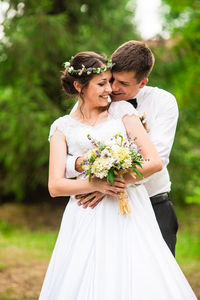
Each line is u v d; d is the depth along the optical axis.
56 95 10.27
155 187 2.96
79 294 2.36
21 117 9.46
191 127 10.18
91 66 2.52
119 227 2.50
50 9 10.16
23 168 10.62
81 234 2.53
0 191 11.80
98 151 2.33
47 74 10.17
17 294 4.94
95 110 2.63
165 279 2.40
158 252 2.48
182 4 6.93
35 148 9.73
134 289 2.33
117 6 10.67
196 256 6.91
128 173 2.45
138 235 2.48
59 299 2.41
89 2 10.38
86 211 2.59
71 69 2.57
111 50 9.72
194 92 7.38
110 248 2.45
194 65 7.33
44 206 11.45
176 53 7.44
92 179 2.46
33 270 6.02
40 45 9.55
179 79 8.26
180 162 10.44
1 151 10.30
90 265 2.41
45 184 10.76
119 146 2.37
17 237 8.73
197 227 9.65
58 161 2.59
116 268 2.40
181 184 10.56
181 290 2.44
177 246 7.76
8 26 9.80
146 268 2.39
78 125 2.63
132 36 10.40
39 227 9.86
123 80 2.61
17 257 6.80
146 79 2.72
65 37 9.64
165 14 10.37
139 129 2.56
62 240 2.63
